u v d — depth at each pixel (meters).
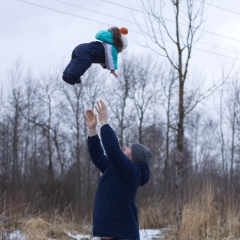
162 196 15.45
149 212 11.69
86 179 29.11
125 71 27.70
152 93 27.91
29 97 28.81
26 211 9.68
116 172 4.11
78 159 26.91
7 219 8.41
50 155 27.53
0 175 19.30
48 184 17.38
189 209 9.12
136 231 4.10
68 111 29.75
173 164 28.31
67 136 30.30
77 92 28.95
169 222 10.98
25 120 28.39
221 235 8.33
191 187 10.23
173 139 30.42
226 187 11.19
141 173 4.25
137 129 28.62
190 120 31.34
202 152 35.09
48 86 30.61
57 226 9.74
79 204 14.56
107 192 4.07
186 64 10.55
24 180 17.27
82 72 4.33
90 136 4.41
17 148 25.72
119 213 4.03
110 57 4.46
